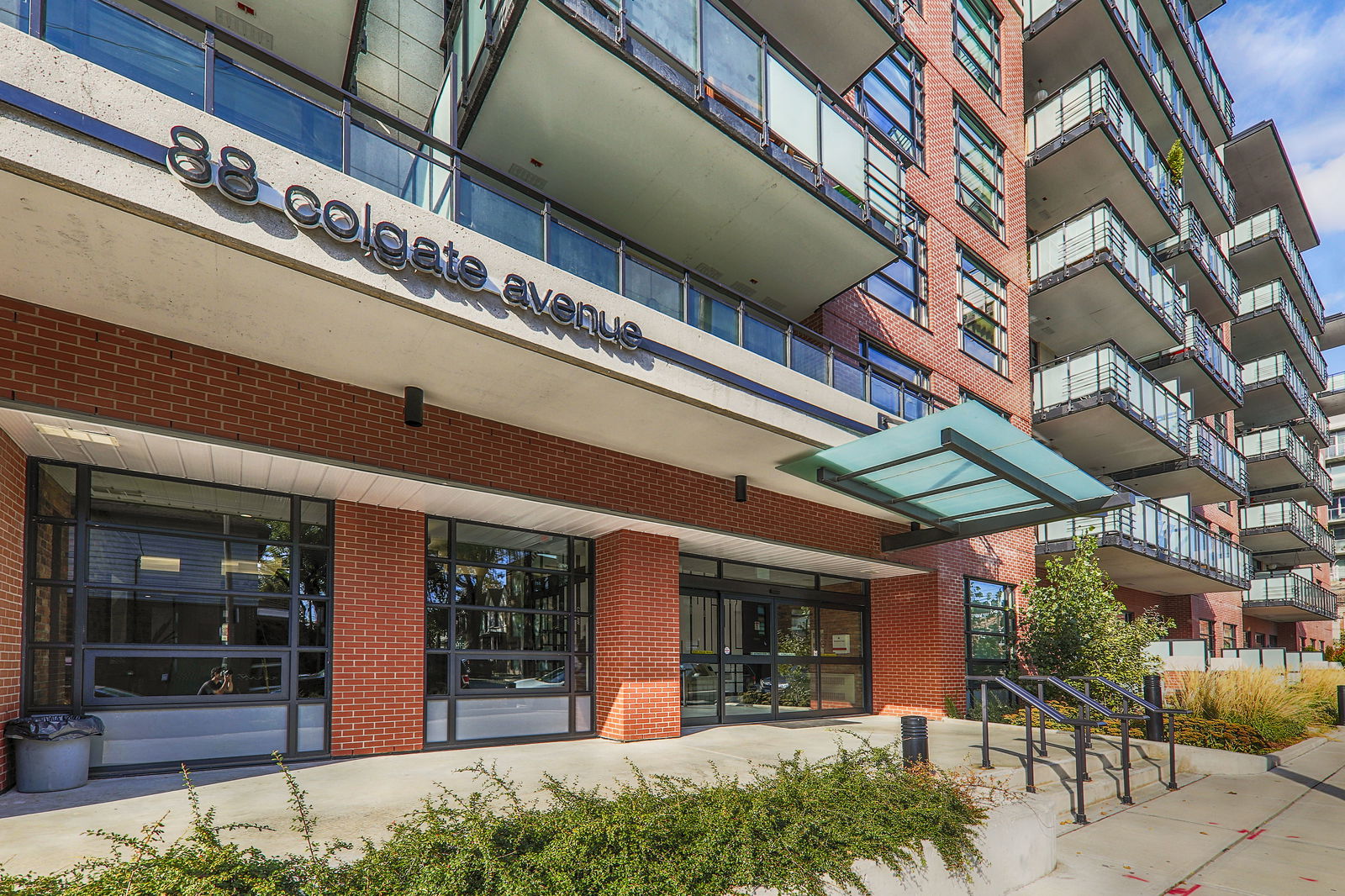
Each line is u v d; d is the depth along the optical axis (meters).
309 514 8.32
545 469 9.09
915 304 15.54
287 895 3.57
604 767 7.89
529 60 8.15
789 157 9.98
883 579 15.27
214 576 7.62
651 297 8.65
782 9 11.96
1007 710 14.20
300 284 5.72
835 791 5.78
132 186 4.69
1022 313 18.86
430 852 4.00
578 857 4.11
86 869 3.97
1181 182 27.61
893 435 9.03
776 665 13.39
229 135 5.21
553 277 7.19
